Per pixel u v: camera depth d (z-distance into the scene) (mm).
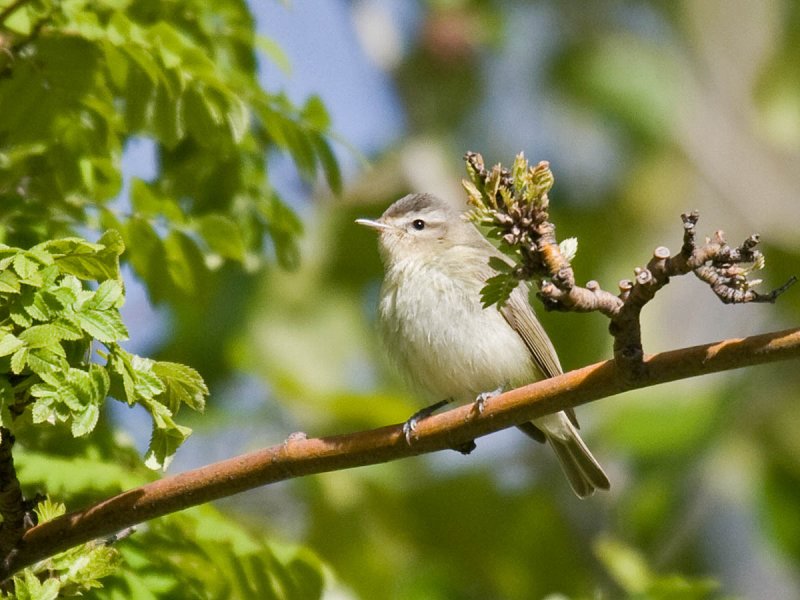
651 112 17141
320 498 13445
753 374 14289
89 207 8430
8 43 7980
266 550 7789
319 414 13625
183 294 8867
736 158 17500
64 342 5809
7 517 6320
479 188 5887
